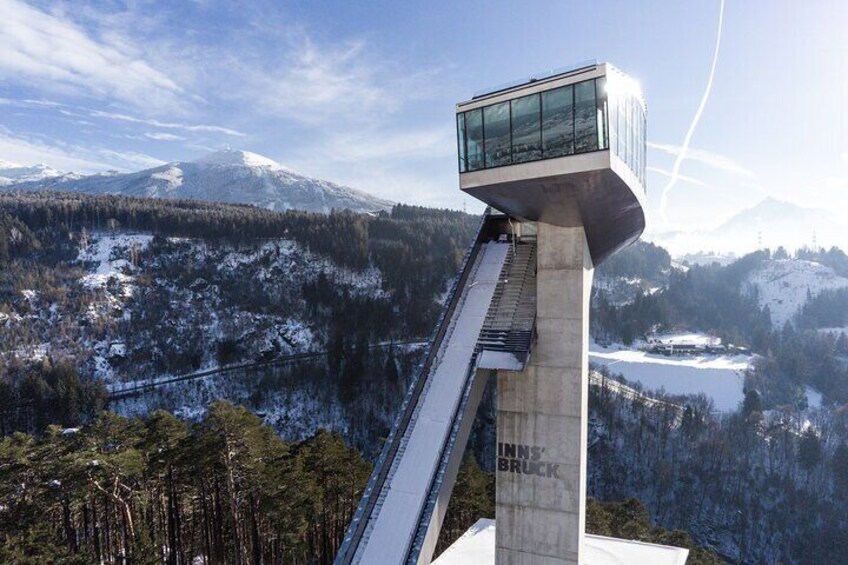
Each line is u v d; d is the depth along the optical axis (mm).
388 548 16297
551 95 20422
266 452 37938
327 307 128250
